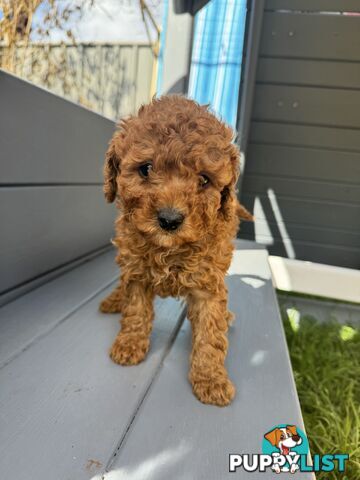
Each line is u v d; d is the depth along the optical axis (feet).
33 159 1.19
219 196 0.79
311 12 2.29
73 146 1.44
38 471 0.57
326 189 2.54
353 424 1.13
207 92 2.57
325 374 1.38
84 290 1.30
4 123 1.03
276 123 2.50
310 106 2.43
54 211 1.35
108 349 0.92
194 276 0.84
